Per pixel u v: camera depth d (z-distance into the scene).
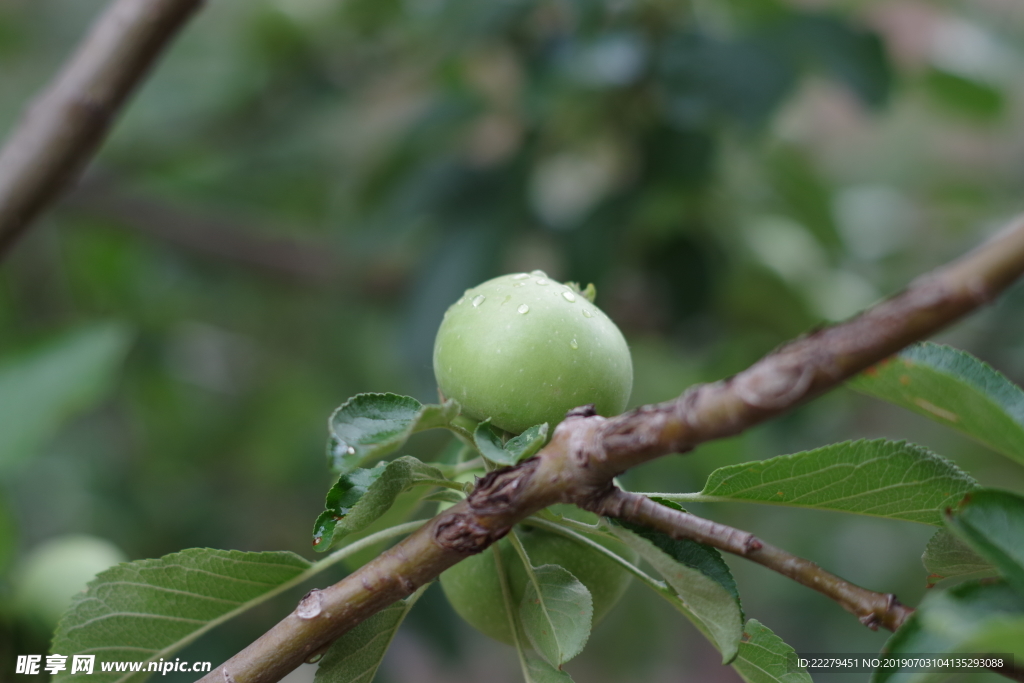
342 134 1.53
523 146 1.19
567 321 0.74
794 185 1.29
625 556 0.76
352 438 0.71
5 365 1.03
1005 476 1.42
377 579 0.71
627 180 1.19
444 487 0.75
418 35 1.30
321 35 1.39
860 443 0.72
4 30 1.61
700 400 0.68
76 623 0.74
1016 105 1.58
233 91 1.40
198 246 1.45
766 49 1.08
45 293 1.59
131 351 1.56
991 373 0.71
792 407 0.67
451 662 1.19
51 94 0.85
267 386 1.69
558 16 1.19
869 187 1.79
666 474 1.32
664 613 1.56
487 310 0.75
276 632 0.72
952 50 1.36
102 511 1.45
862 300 1.35
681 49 1.09
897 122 1.84
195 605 0.74
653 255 1.25
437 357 0.75
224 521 1.51
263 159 1.46
